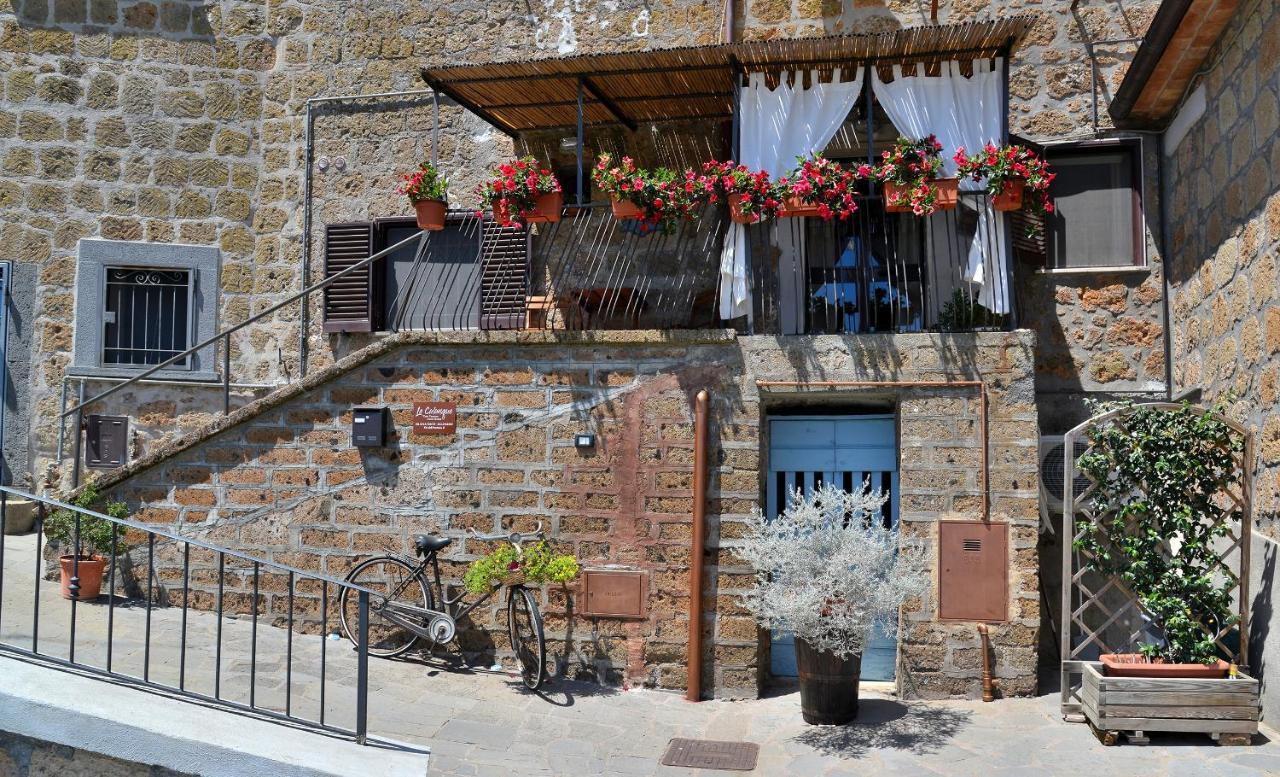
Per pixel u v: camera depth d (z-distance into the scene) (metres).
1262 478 6.31
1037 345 8.36
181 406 9.88
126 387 9.82
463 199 9.62
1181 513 6.01
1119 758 5.64
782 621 6.39
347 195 9.91
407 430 7.56
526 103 8.48
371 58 9.95
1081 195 8.52
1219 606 6.04
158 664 6.61
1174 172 8.09
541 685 7.00
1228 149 6.93
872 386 7.02
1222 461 6.10
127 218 9.97
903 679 6.91
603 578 7.22
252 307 10.03
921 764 5.70
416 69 9.86
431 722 6.30
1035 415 6.87
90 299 9.84
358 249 9.75
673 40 9.34
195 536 7.82
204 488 7.84
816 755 5.91
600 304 8.56
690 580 7.09
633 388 7.28
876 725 6.36
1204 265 7.40
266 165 10.12
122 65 10.06
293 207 10.04
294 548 7.69
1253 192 6.49
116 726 4.88
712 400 7.18
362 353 7.59
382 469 7.60
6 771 4.93
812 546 6.33
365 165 9.91
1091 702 6.01
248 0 10.20
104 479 7.92
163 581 7.84
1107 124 8.41
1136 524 6.35
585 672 7.22
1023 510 6.85
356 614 7.54
